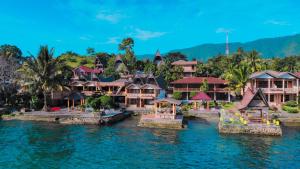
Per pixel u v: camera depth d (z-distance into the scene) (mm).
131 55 153125
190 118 78125
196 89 104000
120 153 43281
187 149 45438
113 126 65812
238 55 140875
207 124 68312
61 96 94312
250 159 40219
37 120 73938
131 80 112000
